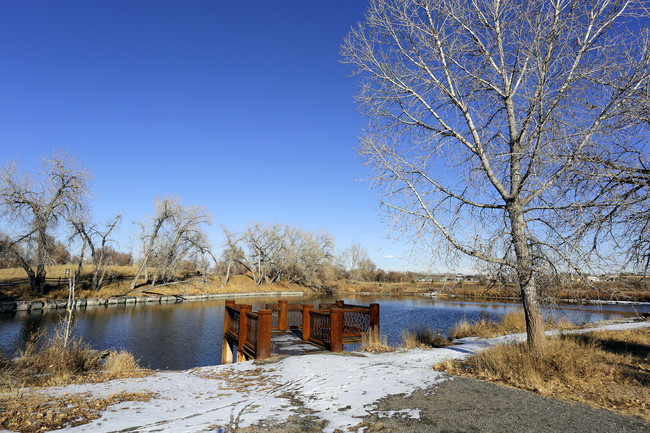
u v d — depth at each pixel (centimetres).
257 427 516
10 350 1614
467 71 898
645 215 656
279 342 1234
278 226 6919
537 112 814
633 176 690
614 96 721
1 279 4569
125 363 1046
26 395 668
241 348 1179
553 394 639
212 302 4772
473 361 882
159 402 651
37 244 3666
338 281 8088
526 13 813
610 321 1878
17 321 2681
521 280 827
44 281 3984
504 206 882
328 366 888
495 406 582
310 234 7156
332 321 1088
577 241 732
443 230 880
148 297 4528
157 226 5059
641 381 705
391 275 9650
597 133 737
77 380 849
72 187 3800
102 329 2512
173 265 5231
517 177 843
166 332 2427
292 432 498
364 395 657
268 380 811
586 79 772
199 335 2330
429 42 930
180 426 518
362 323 1279
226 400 664
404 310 3650
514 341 935
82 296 4191
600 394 635
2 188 3403
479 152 895
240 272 7769
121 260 7556
